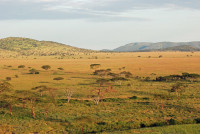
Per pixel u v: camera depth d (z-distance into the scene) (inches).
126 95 2807.6
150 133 1330.0
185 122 1577.3
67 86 3550.7
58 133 1407.5
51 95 2783.0
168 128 1423.5
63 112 1940.2
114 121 1619.1
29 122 1632.6
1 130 1402.6
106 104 2295.8
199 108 2012.8
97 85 3663.9
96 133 1373.0
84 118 1528.1
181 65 7249.0
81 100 2506.2
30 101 2333.9
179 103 2241.6
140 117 1727.4
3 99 2011.6
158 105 2202.3
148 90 3137.3
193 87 3334.2
